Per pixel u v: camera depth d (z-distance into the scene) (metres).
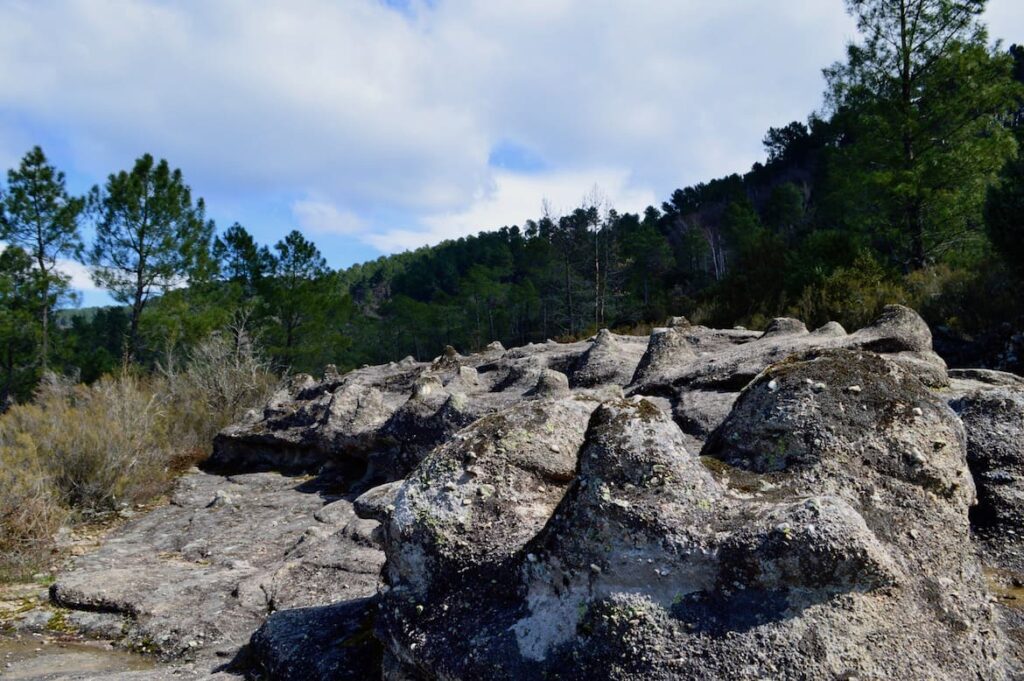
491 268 59.59
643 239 42.91
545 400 3.37
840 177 18.88
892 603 2.34
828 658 2.20
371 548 5.66
